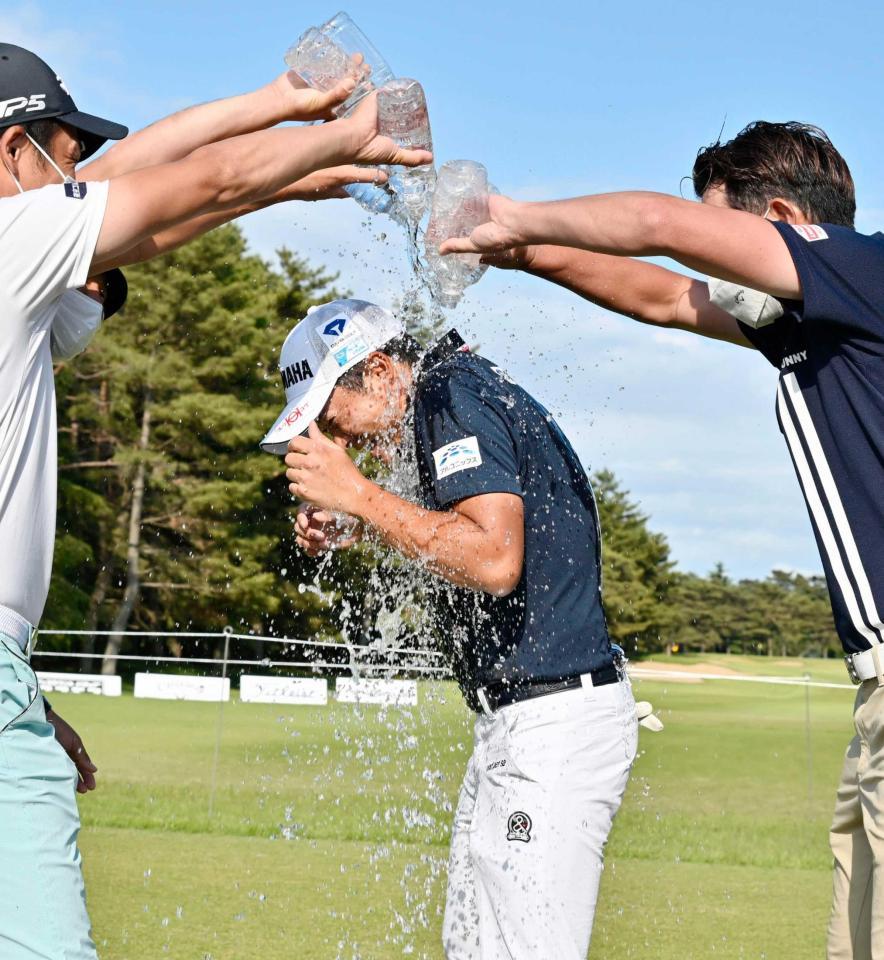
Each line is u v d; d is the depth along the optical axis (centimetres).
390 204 293
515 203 255
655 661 4916
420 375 302
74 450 3794
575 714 291
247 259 3909
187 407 3569
